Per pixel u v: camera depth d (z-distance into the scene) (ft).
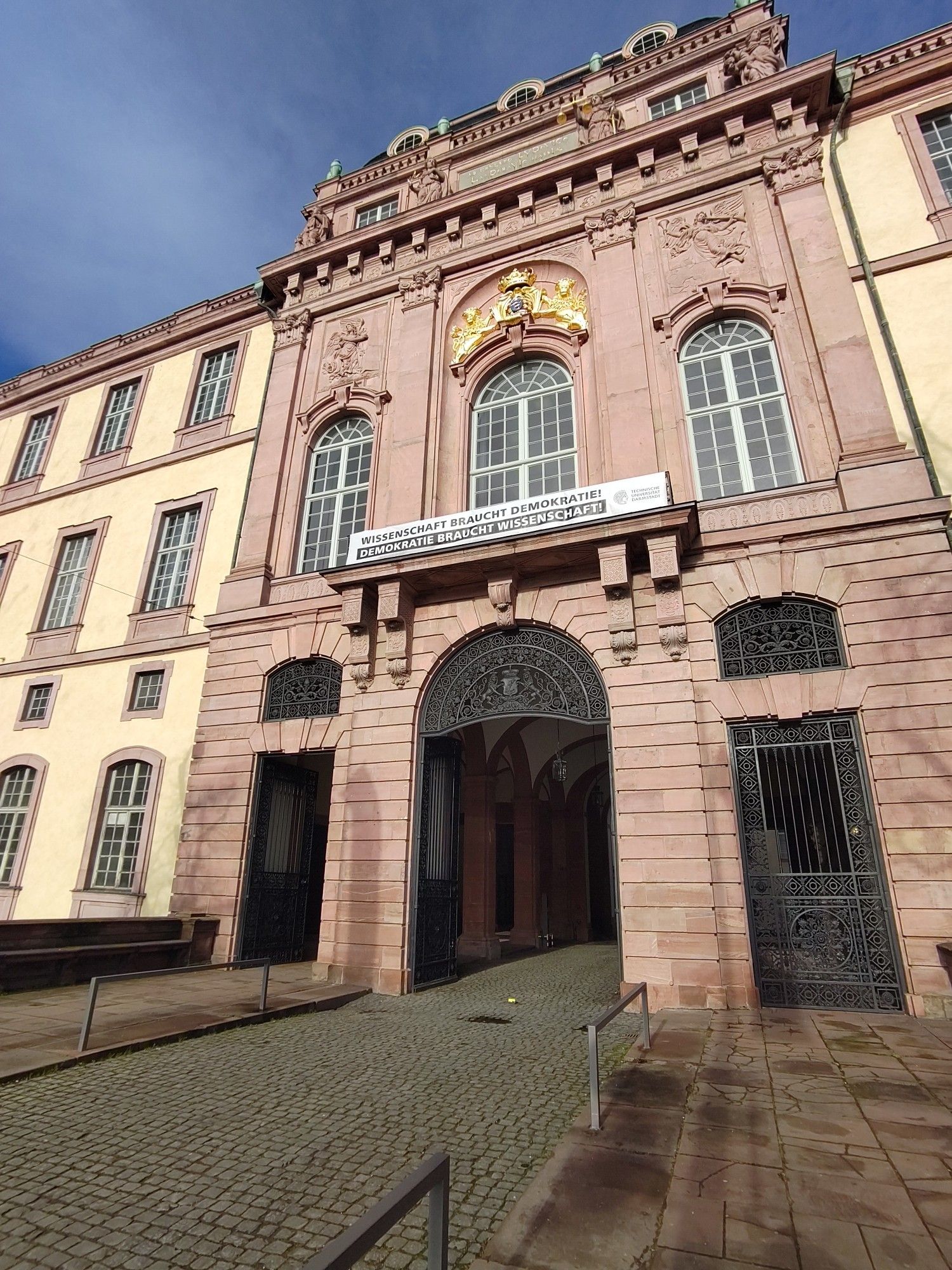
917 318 35.58
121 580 54.19
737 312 39.50
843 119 41.37
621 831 30.63
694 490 36.40
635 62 49.39
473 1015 28.40
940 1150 13.42
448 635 37.22
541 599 35.55
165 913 41.98
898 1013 26.14
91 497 59.67
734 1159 13.21
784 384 36.78
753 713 30.60
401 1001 31.37
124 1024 24.06
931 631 29.17
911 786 27.73
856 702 29.35
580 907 66.18
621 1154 13.58
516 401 43.83
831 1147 13.67
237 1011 26.78
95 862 46.57
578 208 45.11
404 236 50.47
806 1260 9.79
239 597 45.16
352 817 36.29
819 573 31.50
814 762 30.14
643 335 40.11
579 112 48.75
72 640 54.34
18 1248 10.95
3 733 53.98
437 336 46.60
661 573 31.96
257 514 47.50
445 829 38.45
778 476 35.78
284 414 49.65
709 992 27.55
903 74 40.27
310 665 41.63
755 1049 21.39
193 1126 15.85
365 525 44.52
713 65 46.57
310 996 30.25
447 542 36.58
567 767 67.77
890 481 32.01
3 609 59.82
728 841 29.32
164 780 45.68
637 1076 18.85
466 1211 12.05
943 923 26.14
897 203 38.45
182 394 59.11
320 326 52.11
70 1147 14.64
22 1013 25.29
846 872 28.35
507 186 46.70
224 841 39.99
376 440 45.60
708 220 41.45
